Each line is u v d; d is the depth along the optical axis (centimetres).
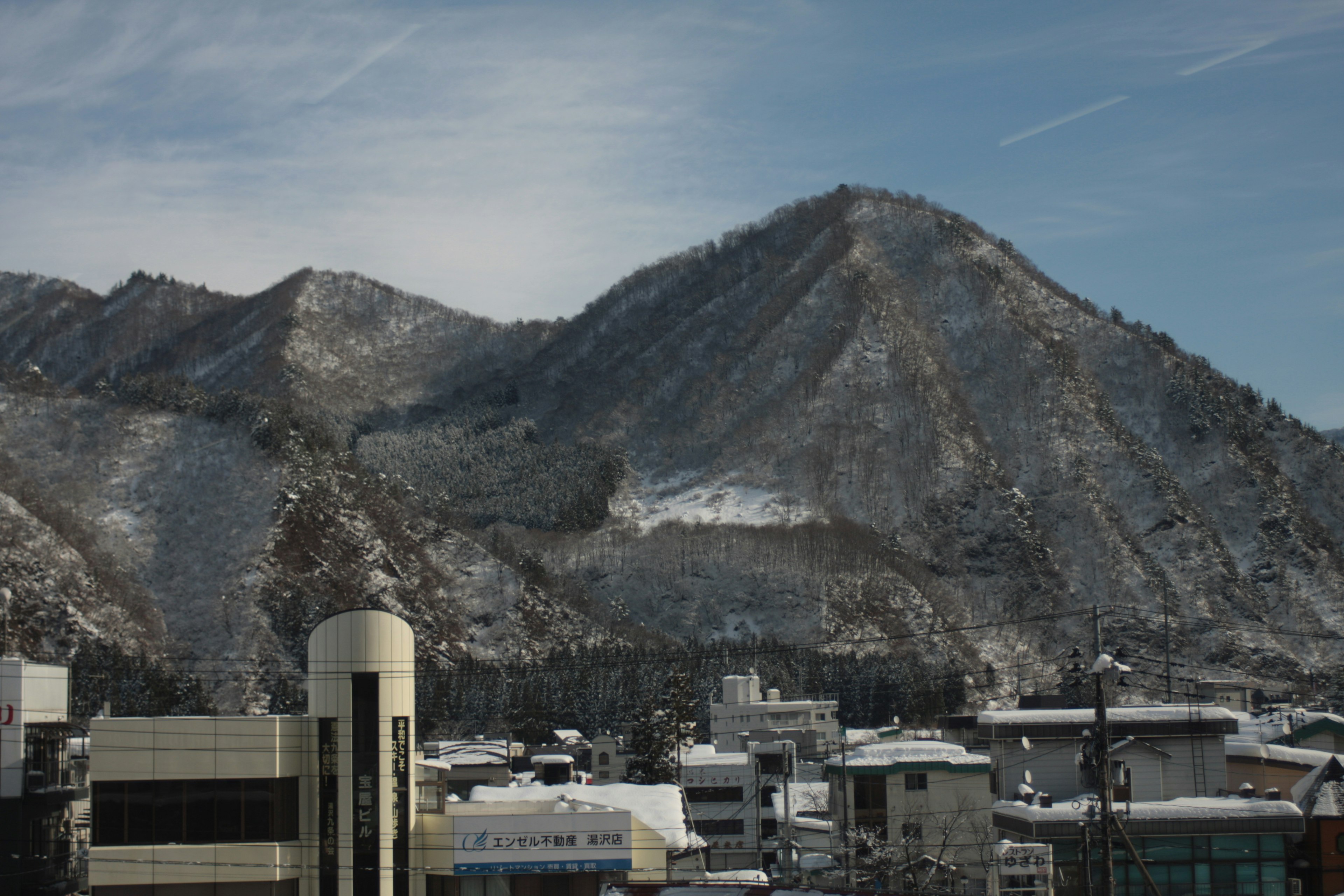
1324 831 5538
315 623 18925
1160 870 5412
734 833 8144
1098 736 4084
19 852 4900
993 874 5231
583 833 4834
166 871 4631
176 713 13088
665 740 8862
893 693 17025
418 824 4888
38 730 5147
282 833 4741
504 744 9994
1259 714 8225
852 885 5972
